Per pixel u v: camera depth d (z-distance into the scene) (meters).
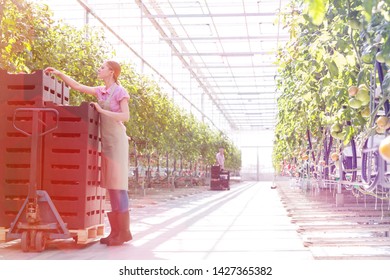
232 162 31.95
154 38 16.86
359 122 3.29
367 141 3.02
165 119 12.34
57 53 6.28
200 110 27.59
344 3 2.74
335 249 3.75
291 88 6.91
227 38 17.56
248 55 19.36
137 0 13.96
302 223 5.71
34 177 3.80
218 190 18.73
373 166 3.45
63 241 4.12
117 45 12.71
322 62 3.33
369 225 4.80
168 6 15.03
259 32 17.64
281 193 13.16
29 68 5.41
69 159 4.01
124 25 14.84
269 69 22.67
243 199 12.16
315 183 9.25
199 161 23.47
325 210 6.84
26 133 3.82
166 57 18.73
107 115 4.12
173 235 4.95
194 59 21.19
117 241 4.20
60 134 4.05
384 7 1.74
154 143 12.96
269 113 37.22
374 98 2.83
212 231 5.27
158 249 4.01
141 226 5.83
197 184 22.69
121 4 13.73
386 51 2.18
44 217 3.88
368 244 3.88
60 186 3.99
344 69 3.40
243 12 15.48
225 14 15.14
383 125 2.53
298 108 6.32
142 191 12.87
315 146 7.46
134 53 14.00
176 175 19.22
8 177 4.02
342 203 7.13
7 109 4.06
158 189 17.25
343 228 4.77
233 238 4.68
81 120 4.02
